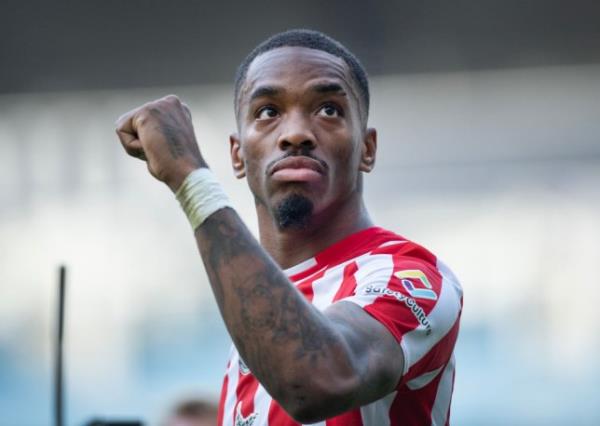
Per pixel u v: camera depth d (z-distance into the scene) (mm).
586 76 62906
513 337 55312
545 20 61781
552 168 62094
